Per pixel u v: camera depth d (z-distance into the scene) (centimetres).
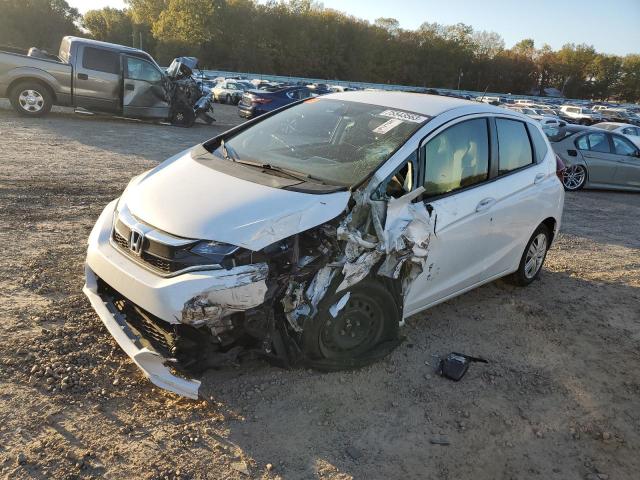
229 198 322
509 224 461
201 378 333
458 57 10812
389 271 342
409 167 368
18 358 328
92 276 356
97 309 332
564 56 12112
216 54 8081
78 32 8394
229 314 292
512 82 11450
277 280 301
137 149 1138
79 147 1082
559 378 385
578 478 290
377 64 10294
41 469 252
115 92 1484
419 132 383
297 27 9131
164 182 356
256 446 284
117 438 277
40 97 1405
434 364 383
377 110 425
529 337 441
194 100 1738
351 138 397
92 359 338
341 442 294
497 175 450
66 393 305
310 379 343
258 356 318
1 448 261
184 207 318
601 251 727
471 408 338
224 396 319
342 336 347
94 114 1536
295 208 312
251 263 294
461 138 413
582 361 414
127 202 349
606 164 1255
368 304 350
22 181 752
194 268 290
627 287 586
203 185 342
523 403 351
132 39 7906
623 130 2166
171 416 298
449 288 419
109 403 303
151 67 1531
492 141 445
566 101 9106
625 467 303
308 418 309
